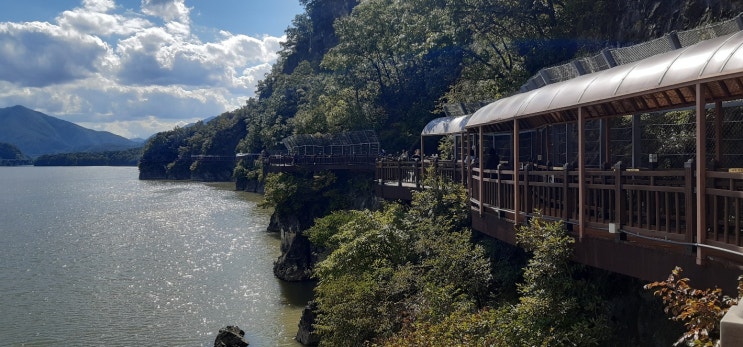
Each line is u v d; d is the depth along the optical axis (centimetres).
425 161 2556
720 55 679
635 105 1226
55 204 8325
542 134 1900
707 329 525
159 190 10681
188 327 2505
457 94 3825
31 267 3809
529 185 1185
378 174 3222
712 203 732
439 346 1096
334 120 5297
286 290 3055
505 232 1322
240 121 14512
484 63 3694
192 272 3541
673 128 1592
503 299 1384
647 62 840
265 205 3991
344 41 5406
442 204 1952
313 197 3781
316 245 3047
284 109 9194
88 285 3281
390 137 4850
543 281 1094
